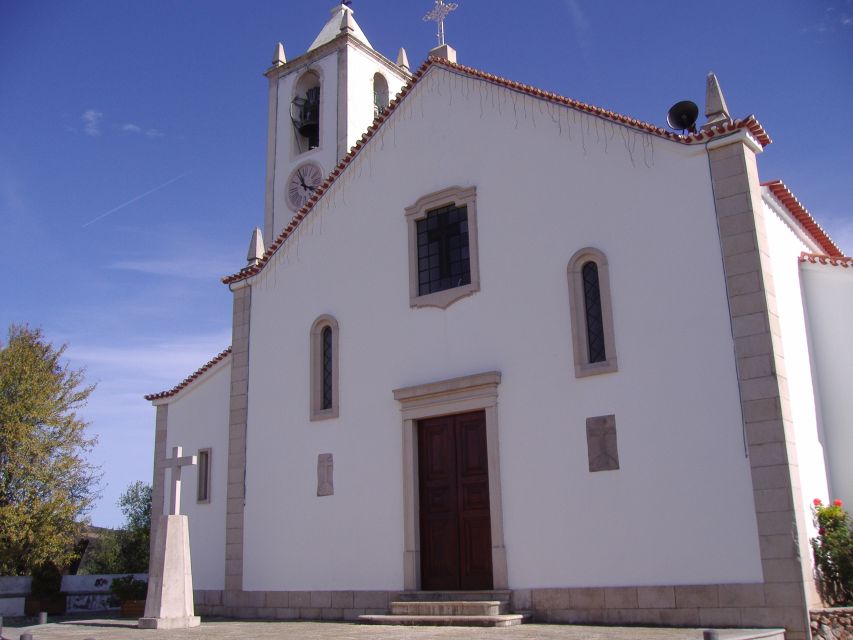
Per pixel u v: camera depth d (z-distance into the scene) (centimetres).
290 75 2895
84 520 2608
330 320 1712
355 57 2792
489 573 1403
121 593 2108
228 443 1867
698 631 1084
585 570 1280
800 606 1090
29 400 2522
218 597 1795
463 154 1595
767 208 1352
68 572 2789
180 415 2012
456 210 1597
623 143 1391
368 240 1700
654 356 1284
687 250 1288
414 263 1617
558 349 1385
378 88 2958
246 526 1728
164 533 1459
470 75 1623
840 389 1366
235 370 1842
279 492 1697
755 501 1152
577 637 1039
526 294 1445
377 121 1744
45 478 2505
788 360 1278
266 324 1823
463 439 1482
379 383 1603
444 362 1521
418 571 1474
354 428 1616
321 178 2683
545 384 1386
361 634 1170
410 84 1711
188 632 1313
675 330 1273
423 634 1140
